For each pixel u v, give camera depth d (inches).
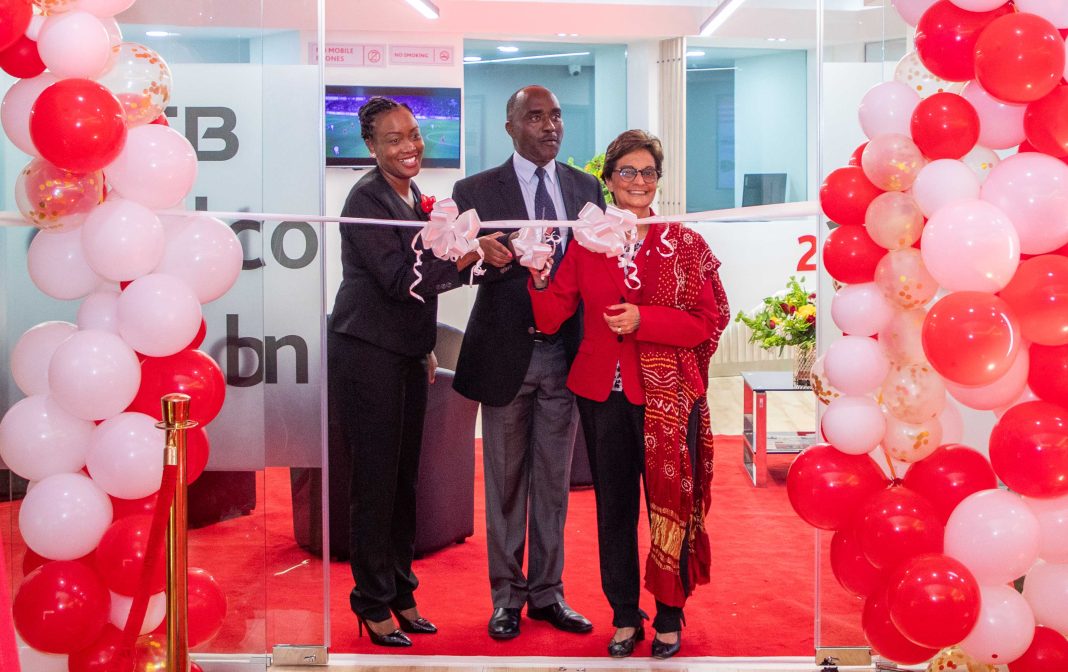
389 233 121.4
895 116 91.0
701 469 118.8
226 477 112.0
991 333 77.9
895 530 84.5
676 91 331.0
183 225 92.8
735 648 120.8
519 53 349.1
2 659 77.5
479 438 252.5
